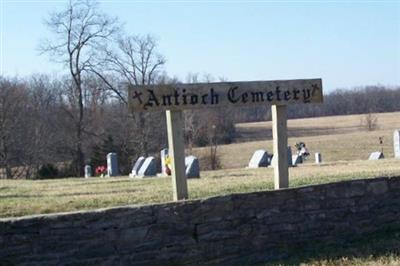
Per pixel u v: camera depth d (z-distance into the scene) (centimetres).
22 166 4722
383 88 11650
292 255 800
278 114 860
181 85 791
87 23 7375
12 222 655
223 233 763
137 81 5047
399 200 913
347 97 11781
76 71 4962
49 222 671
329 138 6247
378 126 7825
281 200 809
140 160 2295
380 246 811
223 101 815
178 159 796
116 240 701
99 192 1175
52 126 5038
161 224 726
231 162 4688
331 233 846
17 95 4969
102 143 4581
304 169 1702
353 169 1538
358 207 873
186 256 739
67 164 4759
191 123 5072
